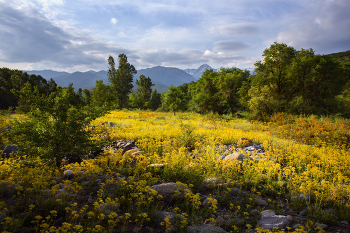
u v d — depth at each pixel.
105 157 5.55
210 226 2.61
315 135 9.72
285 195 3.92
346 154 6.57
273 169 4.80
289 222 2.84
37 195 3.00
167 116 24.72
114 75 52.22
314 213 3.01
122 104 53.53
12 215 2.50
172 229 2.51
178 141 8.56
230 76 31.25
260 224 2.78
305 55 22.02
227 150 7.63
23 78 54.41
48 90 59.12
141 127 13.04
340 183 4.19
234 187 4.16
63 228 2.07
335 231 2.61
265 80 23.48
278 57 22.45
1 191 3.12
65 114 5.33
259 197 3.81
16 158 5.62
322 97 21.12
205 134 10.72
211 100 32.41
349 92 24.78
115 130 11.36
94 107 6.00
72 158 5.86
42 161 5.06
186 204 3.11
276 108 18.86
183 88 68.06
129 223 2.67
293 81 21.97
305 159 5.97
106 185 3.81
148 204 3.03
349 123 10.89
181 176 4.62
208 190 4.09
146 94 74.62
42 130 4.93
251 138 9.83
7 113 18.58
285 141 8.57
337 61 21.66
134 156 5.95
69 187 3.21
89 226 2.41
